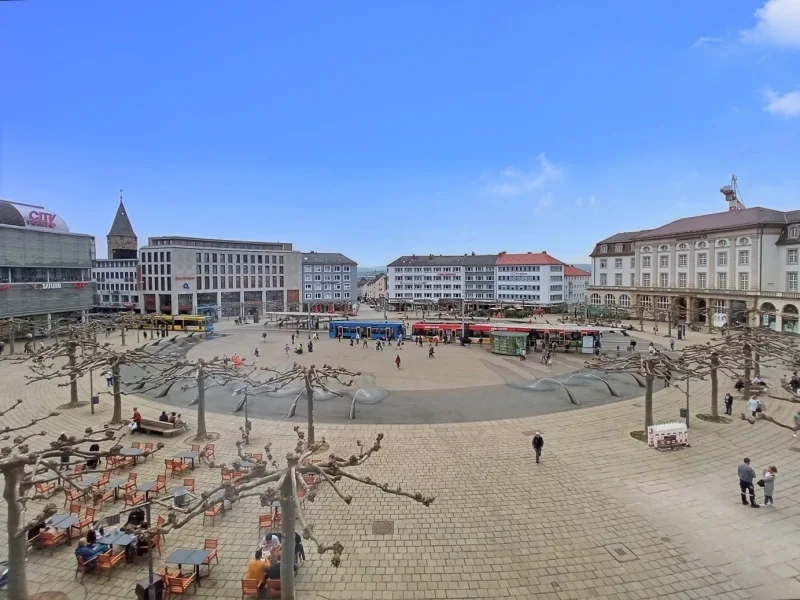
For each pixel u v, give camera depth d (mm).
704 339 67812
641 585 13523
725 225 79500
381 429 27953
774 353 31859
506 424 28766
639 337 71000
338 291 154125
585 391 37250
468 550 15352
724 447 24312
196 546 15609
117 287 119250
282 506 12180
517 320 92750
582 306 105188
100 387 38938
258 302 122938
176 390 38000
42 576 13977
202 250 111438
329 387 38750
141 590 12461
